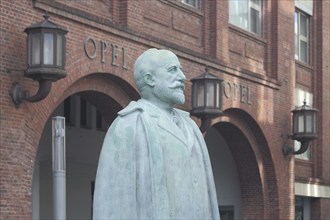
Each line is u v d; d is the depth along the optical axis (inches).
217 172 1042.1
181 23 813.2
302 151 994.1
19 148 565.6
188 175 194.2
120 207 189.5
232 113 906.1
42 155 853.2
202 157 202.4
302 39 1145.4
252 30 976.9
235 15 936.3
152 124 193.8
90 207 975.6
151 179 189.8
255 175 972.6
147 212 188.9
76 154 929.5
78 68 628.1
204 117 736.3
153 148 191.0
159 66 199.5
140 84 201.2
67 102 923.4
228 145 964.0
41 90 552.1
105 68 660.7
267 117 959.0
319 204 1139.3
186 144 196.5
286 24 1024.9
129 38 690.2
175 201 190.9
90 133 948.6
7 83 556.7
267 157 972.6
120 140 192.7
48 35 538.9
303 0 1133.7
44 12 593.3
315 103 1155.3
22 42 569.6
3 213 550.9
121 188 190.2
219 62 846.5
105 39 661.3
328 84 1178.0
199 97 733.3
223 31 876.0
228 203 1026.7
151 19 758.5
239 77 895.1
